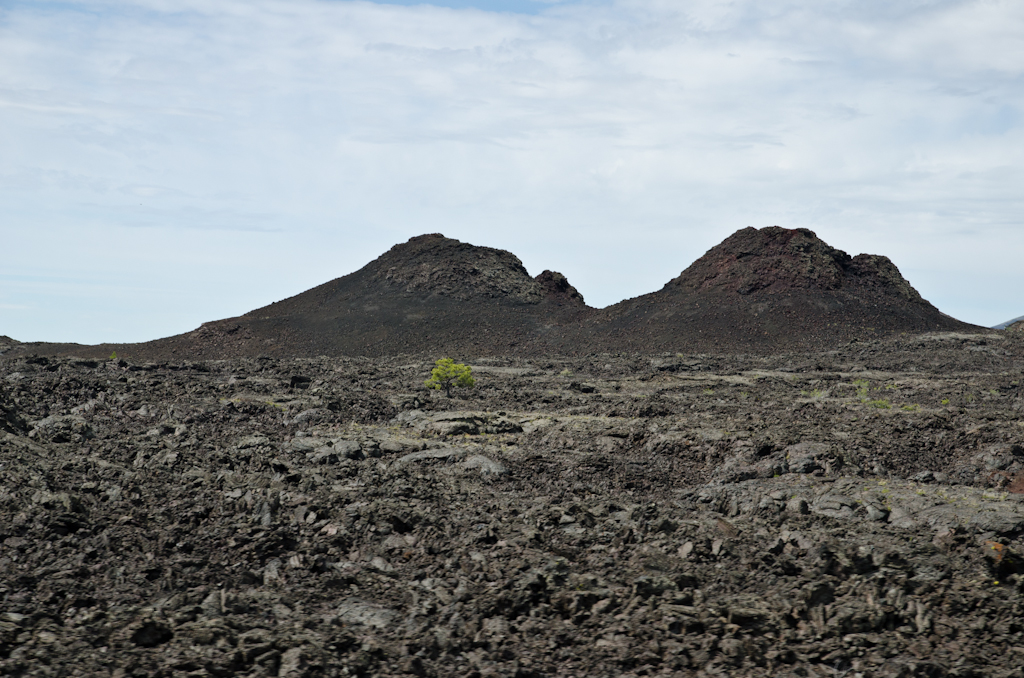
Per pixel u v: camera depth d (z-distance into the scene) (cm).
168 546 1880
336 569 1877
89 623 1420
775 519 2317
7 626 1351
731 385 6919
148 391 4506
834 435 3189
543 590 1711
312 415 4191
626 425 3769
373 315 13638
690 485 2998
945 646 1474
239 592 1684
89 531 1900
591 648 1477
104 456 2862
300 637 1410
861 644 1482
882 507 2325
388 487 2600
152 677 1246
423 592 1750
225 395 4759
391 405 4856
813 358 9762
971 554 1853
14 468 2378
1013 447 2756
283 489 2561
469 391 6247
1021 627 1523
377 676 1327
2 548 1756
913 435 3155
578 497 2711
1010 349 9800
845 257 13625
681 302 13138
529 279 15812
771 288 12875
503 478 3012
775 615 1586
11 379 4812
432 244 16425
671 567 1900
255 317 14275
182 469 2738
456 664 1403
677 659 1422
